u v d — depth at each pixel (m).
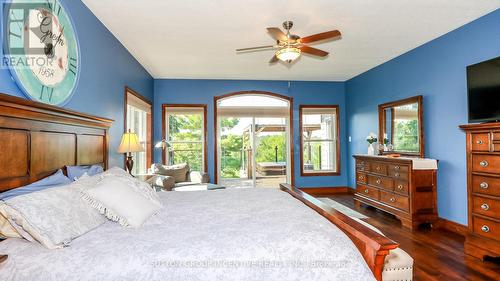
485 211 2.55
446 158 3.60
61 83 2.17
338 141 6.35
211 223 1.61
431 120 3.85
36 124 1.77
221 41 3.77
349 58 4.65
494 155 2.46
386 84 4.85
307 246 1.30
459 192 3.41
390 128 4.75
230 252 1.26
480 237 2.60
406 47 4.13
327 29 3.41
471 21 3.23
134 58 4.38
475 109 2.88
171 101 5.84
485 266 2.49
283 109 6.30
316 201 2.19
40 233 1.27
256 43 3.85
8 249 1.28
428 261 2.61
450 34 3.53
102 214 1.68
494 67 2.69
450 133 3.54
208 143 5.94
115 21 3.07
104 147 2.86
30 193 1.43
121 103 3.71
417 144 4.09
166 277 1.17
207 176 5.02
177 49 4.05
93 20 2.84
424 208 3.61
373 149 4.91
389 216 4.18
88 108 2.69
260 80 6.14
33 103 1.67
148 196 1.97
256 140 6.39
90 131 2.56
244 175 6.36
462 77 3.37
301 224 1.54
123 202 1.64
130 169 3.49
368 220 3.97
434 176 3.64
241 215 1.77
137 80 4.56
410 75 4.25
